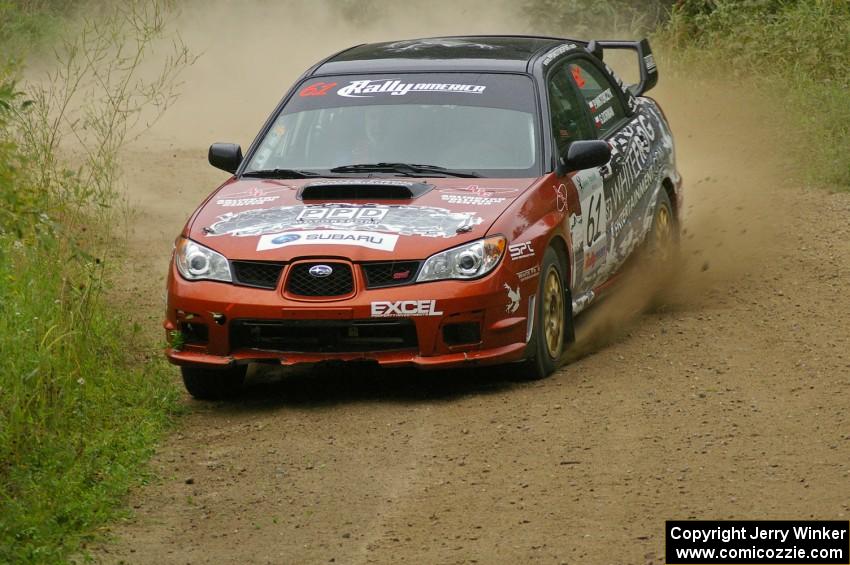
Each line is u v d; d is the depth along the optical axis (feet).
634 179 85.25
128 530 53.06
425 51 83.25
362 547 50.26
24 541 50.26
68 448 59.31
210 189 131.85
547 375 71.61
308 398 70.95
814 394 65.87
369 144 76.38
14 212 57.47
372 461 59.67
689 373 70.64
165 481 58.54
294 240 67.62
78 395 65.36
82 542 51.34
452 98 77.66
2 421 59.26
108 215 96.63
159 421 65.77
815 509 51.26
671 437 60.49
